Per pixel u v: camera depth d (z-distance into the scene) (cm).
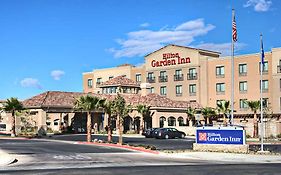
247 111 6706
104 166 2028
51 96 6025
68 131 6569
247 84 6800
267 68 6588
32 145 3781
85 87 9431
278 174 1675
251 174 1672
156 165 2081
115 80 7375
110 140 4125
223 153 2845
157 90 8056
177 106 6562
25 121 6781
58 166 2031
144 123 6438
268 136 5703
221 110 5859
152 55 8194
